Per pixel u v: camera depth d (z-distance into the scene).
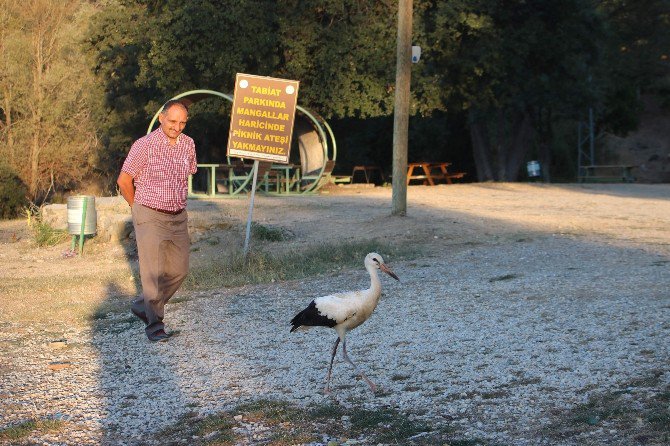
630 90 46.59
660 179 46.41
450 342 8.69
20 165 37.62
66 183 40.75
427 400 6.98
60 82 37.88
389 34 27.30
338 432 6.42
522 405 6.65
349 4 27.70
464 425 6.33
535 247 14.95
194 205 20.91
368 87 27.88
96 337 10.11
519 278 12.03
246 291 12.61
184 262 9.41
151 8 30.19
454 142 41.19
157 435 6.65
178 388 7.85
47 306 12.17
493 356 8.05
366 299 7.21
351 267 14.05
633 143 50.94
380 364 8.14
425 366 7.95
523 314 9.66
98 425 6.95
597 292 10.59
